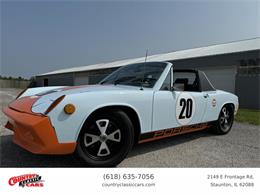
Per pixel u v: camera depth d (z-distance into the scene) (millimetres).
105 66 26422
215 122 4270
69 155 2941
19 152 3020
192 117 3547
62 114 2199
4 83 45250
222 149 3500
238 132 4812
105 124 2518
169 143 3760
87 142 2449
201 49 19859
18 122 2301
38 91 3287
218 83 13898
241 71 12555
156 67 3410
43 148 2164
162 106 3008
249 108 12109
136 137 2838
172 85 3305
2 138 3645
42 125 2129
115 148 2621
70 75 32625
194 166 2783
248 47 13695
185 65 15891
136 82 3277
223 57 13484
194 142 3871
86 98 2334
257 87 11836
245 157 3158
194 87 3943
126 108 2678
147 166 2727
